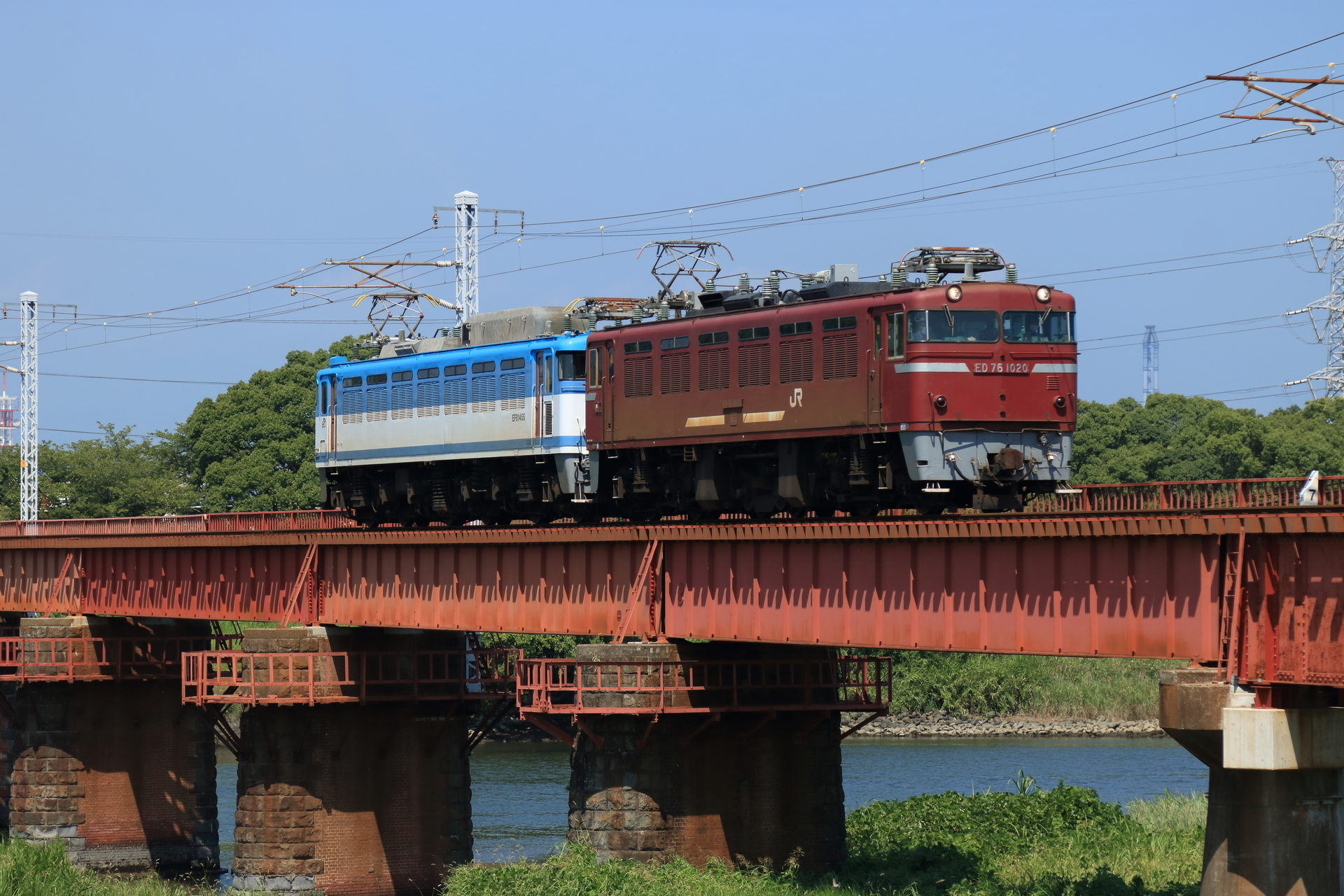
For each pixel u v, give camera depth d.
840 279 57.88
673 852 54.25
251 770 67.88
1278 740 36.69
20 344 131.75
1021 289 52.16
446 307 95.75
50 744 81.62
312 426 155.62
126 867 81.88
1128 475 171.62
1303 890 37.28
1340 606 36.31
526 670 57.00
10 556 91.00
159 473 179.12
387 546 65.50
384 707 69.44
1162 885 54.81
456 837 70.44
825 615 48.94
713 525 51.78
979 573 44.38
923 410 50.59
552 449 64.12
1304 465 162.12
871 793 93.56
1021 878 57.41
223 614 74.19
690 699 54.44
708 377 57.88
